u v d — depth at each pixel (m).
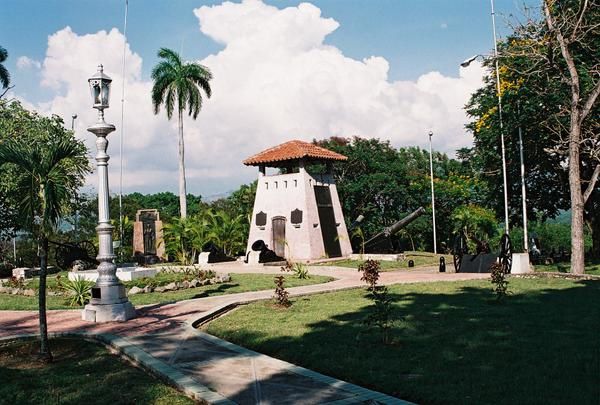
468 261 24.38
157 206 68.81
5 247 42.25
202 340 10.23
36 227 9.47
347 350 9.09
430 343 9.35
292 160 35.72
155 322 12.55
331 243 35.66
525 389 6.57
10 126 31.75
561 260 31.55
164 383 7.61
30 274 29.03
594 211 30.95
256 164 36.47
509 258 22.62
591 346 8.66
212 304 15.30
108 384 7.55
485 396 6.39
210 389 6.99
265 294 17.34
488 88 30.78
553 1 22.83
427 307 13.38
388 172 48.22
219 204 62.66
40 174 9.51
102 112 13.30
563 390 6.50
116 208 55.91
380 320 9.66
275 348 9.61
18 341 10.80
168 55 41.69
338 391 6.78
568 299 13.98
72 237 40.66
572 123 21.94
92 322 12.76
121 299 13.27
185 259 36.41
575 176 21.78
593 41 24.45
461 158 42.50
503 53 25.30
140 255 37.56
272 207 35.84
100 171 13.45
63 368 8.59
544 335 9.58
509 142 29.14
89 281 17.59
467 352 8.59
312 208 34.72
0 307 15.84
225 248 39.31
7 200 30.41
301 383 7.18
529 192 31.81
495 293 15.70
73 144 10.19
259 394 6.73
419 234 50.62
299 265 23.77
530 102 25.84
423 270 27.09
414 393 6.68
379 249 34.97
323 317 12.50
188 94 41.28
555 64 23.12
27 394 7.11
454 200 50.84
